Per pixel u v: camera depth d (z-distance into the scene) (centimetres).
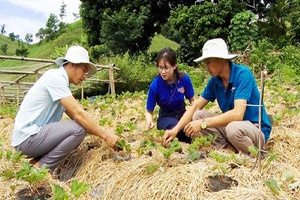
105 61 1293
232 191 256
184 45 1556
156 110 516
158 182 275
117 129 378
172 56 380
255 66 1102
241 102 321
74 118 328
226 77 332
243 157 312
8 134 489
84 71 335
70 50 332
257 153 292
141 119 518
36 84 334
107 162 323
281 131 383
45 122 331
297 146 343
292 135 366
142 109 559
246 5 1586
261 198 245
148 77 1284
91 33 1798
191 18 1462
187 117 357
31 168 295
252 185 265
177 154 324
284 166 292
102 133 328
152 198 264
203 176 273
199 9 1454
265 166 282
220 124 327
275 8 1485
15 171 323
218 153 322
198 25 1441
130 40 1609
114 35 1591
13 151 388
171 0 1709
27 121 327
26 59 760
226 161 296
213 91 357
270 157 288
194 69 1318
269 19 1467
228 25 1439
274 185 249
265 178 273
